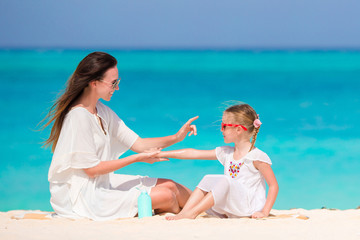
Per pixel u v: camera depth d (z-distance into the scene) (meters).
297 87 31.72
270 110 22.72
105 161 6.21
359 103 24.58
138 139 7.03
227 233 4.71
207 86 32.56
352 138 16.56
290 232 4.76
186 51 89.75
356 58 62.59
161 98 26.86
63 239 4.54
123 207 6.11
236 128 6.23
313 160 13.61
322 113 21.72
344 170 12.58
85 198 6.12
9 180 11.46
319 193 10.58
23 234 4.73
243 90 30.41
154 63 53.25
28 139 15.92
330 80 35.66
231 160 6.36
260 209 6.01
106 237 4.58
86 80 6.25
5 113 20.66
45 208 9.42
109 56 6.37
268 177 6.09
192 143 15.16
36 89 28.34
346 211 6.77
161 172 12.12
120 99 26.30
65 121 6.26
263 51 91.00
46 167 12.65
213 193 5.70
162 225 5.17
